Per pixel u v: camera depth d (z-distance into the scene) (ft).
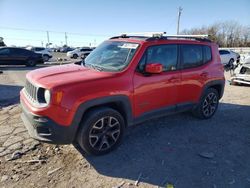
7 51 60.75
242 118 18.38
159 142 13.75
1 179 10.09
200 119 17.63
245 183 10.22
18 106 20.51
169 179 10.36
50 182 10.00
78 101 10.59
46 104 10.37
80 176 10.43
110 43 14.97
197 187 9.89
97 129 11.60
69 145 13.00
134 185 9.91
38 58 65.46
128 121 12.69
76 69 12.94
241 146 13.61
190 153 12.62
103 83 11.36
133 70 12.44
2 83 33.35
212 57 17.21
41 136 10.66
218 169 11.19
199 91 16.33
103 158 11.86
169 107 14.62
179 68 14.83
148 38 13.69
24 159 11.64
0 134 14.34
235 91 28.94
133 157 12.02
